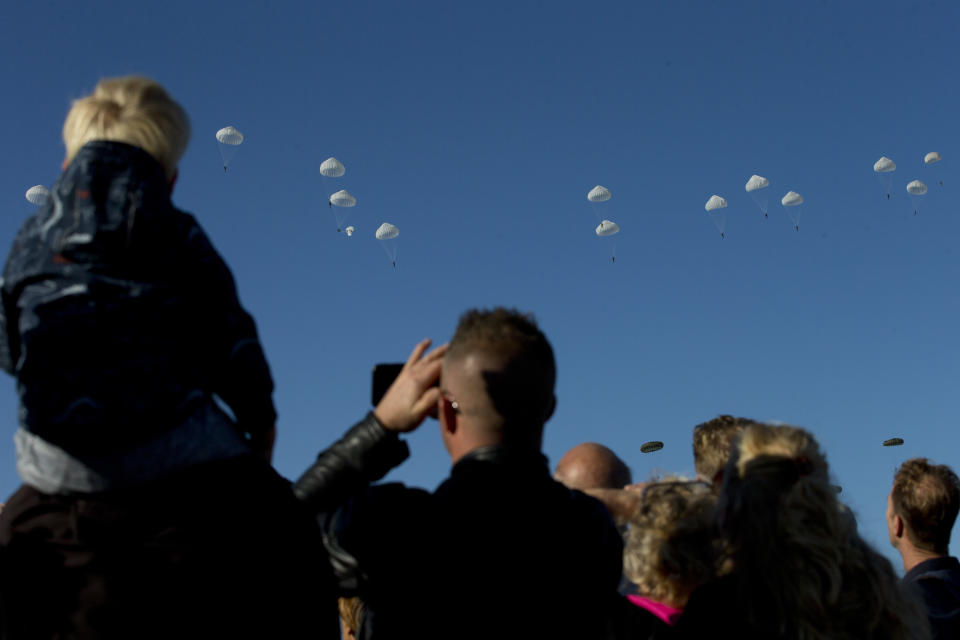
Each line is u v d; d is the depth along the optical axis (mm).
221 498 2740
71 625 2590
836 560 3254
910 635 3424
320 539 3059
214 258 2951
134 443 2604
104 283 2666
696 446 4699
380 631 3102
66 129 3049
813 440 3570
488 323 3211
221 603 2691
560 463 4668
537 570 3037
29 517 2664
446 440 3287
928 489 5238
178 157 3123
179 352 2756
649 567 3869
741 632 3281
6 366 2863
